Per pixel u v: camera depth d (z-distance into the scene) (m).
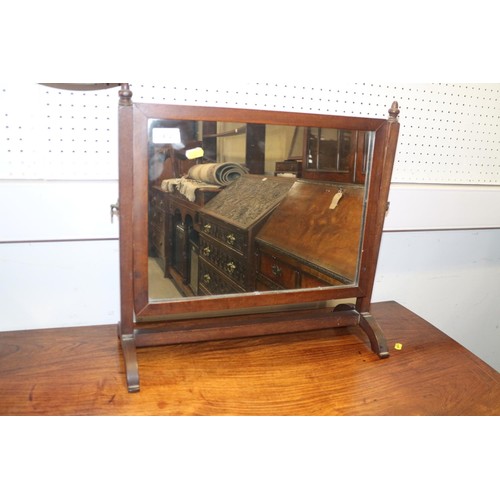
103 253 0.92
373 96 0.98
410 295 1.26
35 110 0.77
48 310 0.91
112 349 0.83
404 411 0.69
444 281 1.29
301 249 0.82
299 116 0.74
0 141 0.76
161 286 0.74
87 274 0.92
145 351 0.83
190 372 0.77
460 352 0.90
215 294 0.77
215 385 0.73
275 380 0.76
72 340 0.86
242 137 0.73
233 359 0.82
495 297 1.38
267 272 0.80
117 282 0.94
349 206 0.83
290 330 0.88
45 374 0.74
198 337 0.81
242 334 0.85
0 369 0.75
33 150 0.78
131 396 0.69
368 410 0.69
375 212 0.83
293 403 0.69
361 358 0.85
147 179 0.68
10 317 0.89
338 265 0.85
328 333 0.95
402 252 1.21
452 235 1.25
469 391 0.76
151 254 0.72
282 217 0.79
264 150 0.75
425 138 1.05
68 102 0.78
